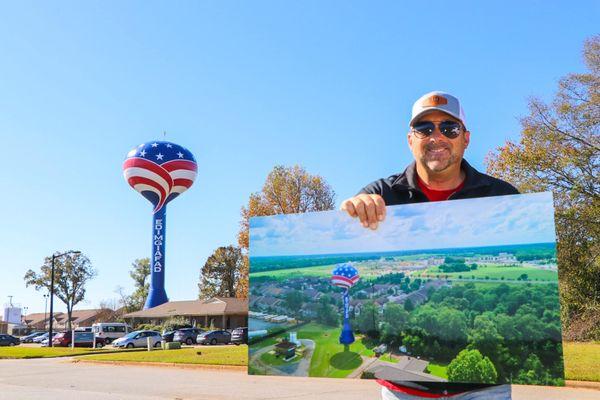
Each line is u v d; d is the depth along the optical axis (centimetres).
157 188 5934
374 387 1360
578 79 2531
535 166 2591
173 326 5528
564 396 1055
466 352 305
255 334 338
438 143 326
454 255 315
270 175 4497
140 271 9362
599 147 2481
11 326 10306
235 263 8331
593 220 2431
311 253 336
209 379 1636
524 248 305
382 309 321
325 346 326
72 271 9212
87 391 1359
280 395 1231
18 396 1256
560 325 293
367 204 329
